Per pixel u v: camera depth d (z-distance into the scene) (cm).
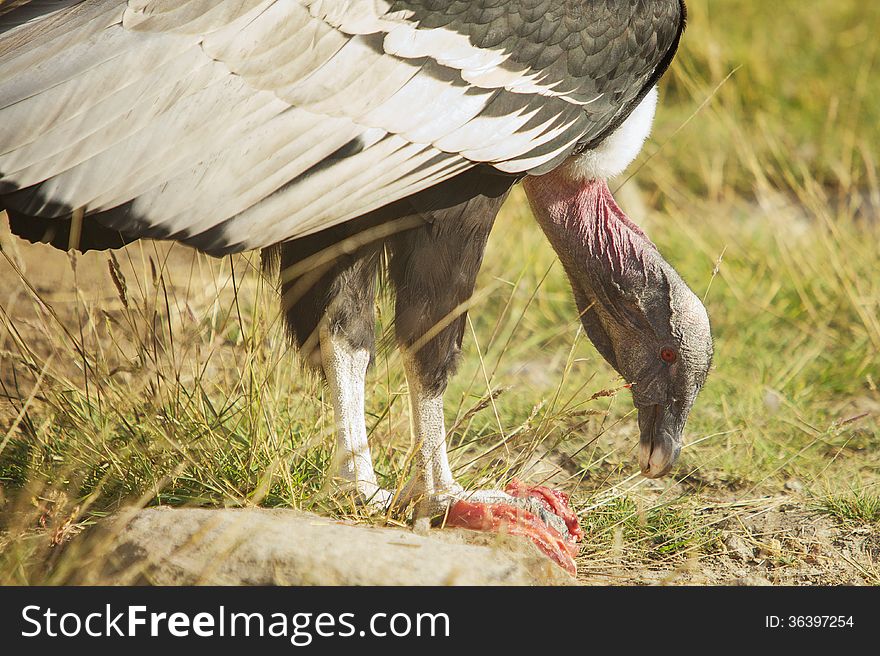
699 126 1650
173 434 770
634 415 1000
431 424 751
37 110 618
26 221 697
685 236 1345
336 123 654
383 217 708
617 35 728
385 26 666
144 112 627
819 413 1027
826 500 862
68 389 823
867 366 1096
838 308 1212
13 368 839
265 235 647
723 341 1149
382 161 665
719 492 891
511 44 694
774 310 1208
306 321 738
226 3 646
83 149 618
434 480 751
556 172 790
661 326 779
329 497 737
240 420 808
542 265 1239
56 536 663
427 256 718
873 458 949
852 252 1278
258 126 640
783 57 1867
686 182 1560
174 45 636
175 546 618
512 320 1179
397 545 636
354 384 743
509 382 1044
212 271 976
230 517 644
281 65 647
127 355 928
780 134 1645
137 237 634
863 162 1595
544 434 847
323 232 716
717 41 1833
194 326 915
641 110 793
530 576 645
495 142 694
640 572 759
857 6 2011
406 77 668
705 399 1030
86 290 1052
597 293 799
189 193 630
